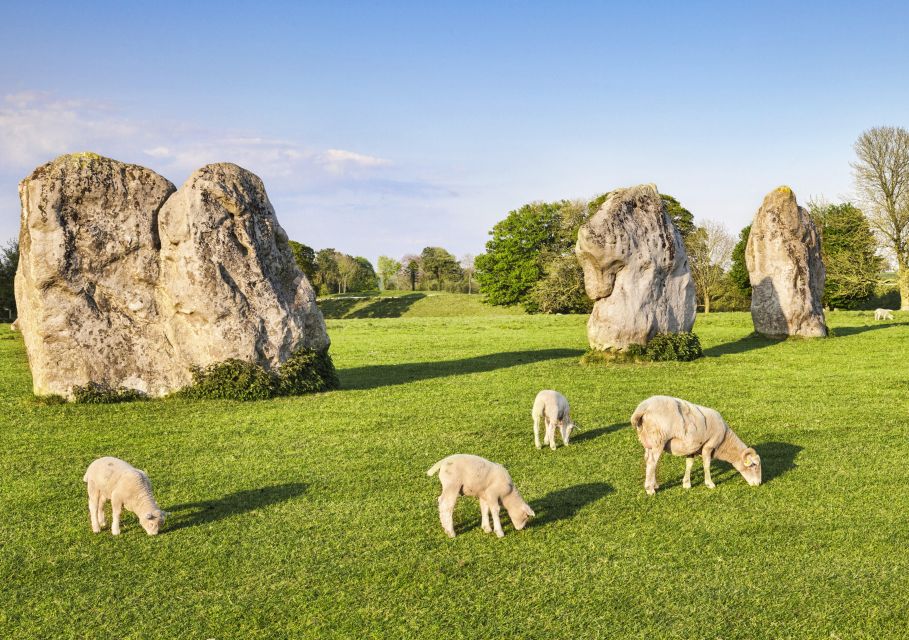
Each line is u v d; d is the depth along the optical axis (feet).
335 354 115.34
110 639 25.72
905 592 28.19
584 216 291.79
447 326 170.19
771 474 42.96
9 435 55.62
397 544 33.37
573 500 38.96
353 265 458.91
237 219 72.28
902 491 39.63
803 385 73.05
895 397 65.21
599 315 94.53
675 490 40.47
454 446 50.65
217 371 69.72
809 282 118.52
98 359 68.74
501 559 31.65
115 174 70.74
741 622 26.30
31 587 29.71
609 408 63.52
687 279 99.50
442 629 26.12
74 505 39.45
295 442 52.60
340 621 26.71
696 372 84.02
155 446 51.90
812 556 31.60
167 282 70.79
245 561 31.81
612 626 26.18
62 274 67.62
